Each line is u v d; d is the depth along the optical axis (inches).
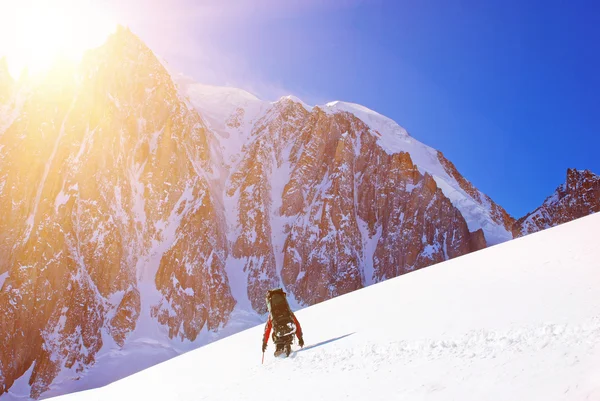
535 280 556.4
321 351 501.0
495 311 462.6
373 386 335.6
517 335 353.7
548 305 429.4
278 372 470.0
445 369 324.8
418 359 371.6
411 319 540.7
